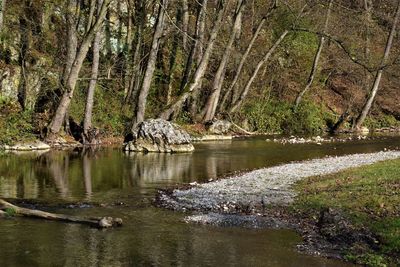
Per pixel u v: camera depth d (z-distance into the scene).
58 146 31.20
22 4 34.38
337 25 55.56
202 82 44.91
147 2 41.22
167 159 27.34
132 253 11.61
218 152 31.14
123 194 18.05
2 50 32.47
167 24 43.62
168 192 18.45
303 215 15.17
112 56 41.72
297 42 51.78
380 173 20.03
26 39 33.59
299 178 21.12
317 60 49.06
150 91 43.06
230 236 13.14
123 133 36.03
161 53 45.91
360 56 54.25
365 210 14.47
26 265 10.66
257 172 22.92
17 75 32.53
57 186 19.17
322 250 12.17
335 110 52.28
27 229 13.27
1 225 13.58
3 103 31.30
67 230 13.28
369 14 56.28
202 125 40.59
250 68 47.97
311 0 44.59
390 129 51.44
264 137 41.88
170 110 36.78
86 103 33.12
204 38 44.25
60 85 32.38
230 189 18.94
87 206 16.14
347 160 26.83
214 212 15.63
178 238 12.87
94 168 23.59
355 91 54.88
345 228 13.23
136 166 24.55
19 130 30.75
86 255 11.38
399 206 14.52
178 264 10.98
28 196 17.31
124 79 41.00
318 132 47.56
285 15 48.47
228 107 44.56
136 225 14.02
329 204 15.66
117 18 42.72
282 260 11.40
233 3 47.97
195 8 48.66
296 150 32.62
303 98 50.56
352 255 11.73
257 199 17.23
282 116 47.47
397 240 12.07
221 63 40.81
